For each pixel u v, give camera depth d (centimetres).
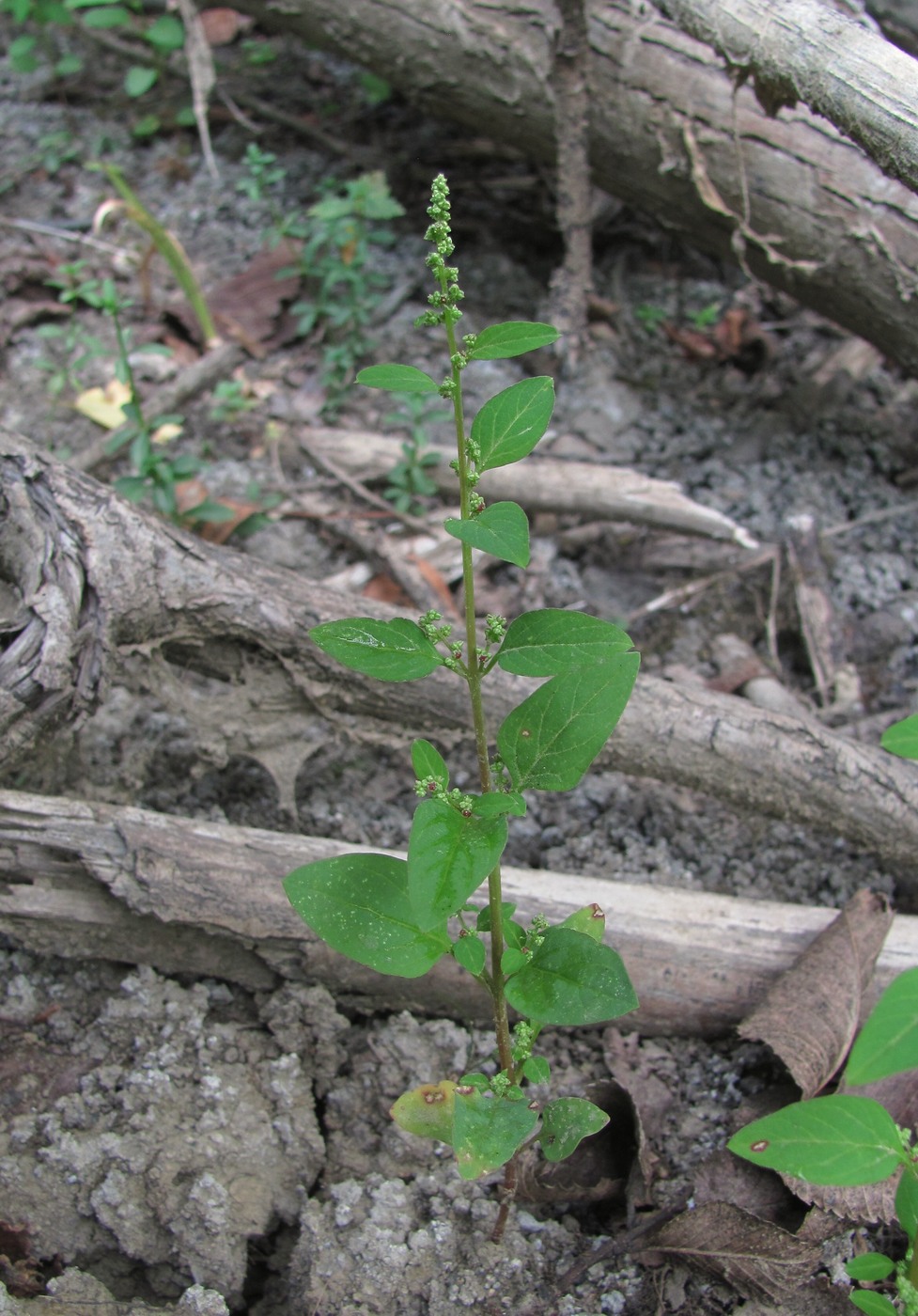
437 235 33
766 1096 50
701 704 57
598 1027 53
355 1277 45
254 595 55
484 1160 38
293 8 85
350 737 57
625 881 58
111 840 50
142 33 104
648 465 80
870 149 56
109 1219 45
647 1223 46
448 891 33
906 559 75
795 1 58
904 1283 36
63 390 83
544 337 34
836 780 56
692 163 73
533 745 38
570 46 71
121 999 51
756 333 87
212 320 88
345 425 81
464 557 35
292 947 50
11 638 50
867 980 50
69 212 98
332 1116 49
